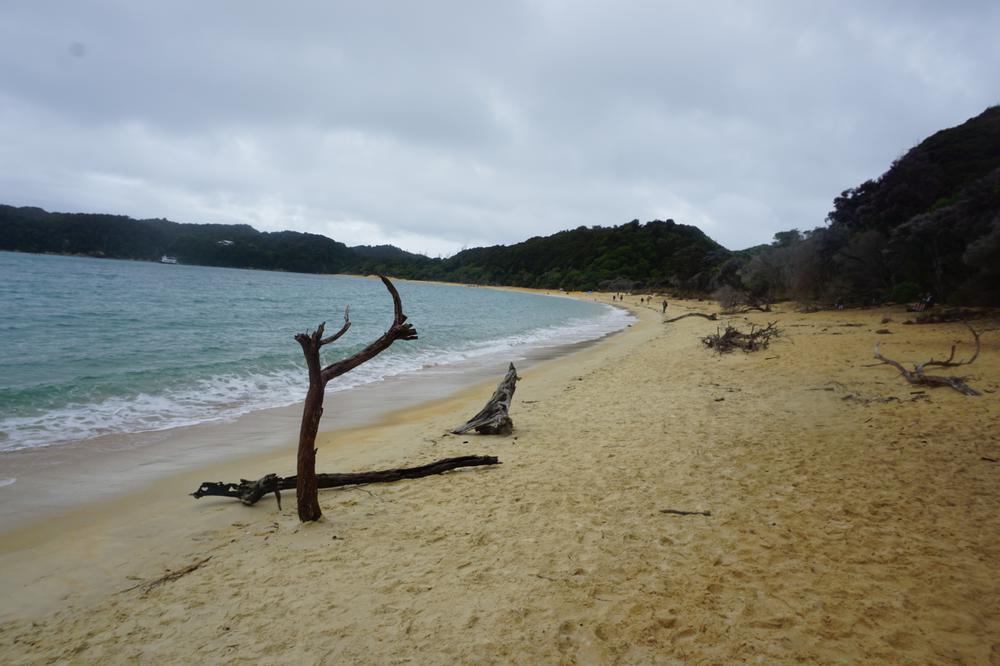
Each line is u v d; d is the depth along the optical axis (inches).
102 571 164.1
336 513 205.3
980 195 943.7
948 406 329.1
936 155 1334.9
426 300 2491.4
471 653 118.9
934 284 1042.1
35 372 464.1
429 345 862.5
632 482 229.0
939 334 668.1
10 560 171.5
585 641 121.8
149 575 161.2
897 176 1226.0
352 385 518.9
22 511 210.4
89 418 350.6
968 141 1336.1
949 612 127.5
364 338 892.0
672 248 4813.0
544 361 711.7
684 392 430.0
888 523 177.3
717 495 209.6
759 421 324.8
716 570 151.3
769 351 634.8
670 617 129.3
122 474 257.0
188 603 144.0
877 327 809.5
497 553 167.6
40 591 153.2
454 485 234.4
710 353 669.9
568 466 255.6
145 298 1433.3
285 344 745.0
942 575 143.6
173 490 237.9
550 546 171.0
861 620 125.6
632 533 177.9
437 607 137.9
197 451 297.9
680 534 175.8
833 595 136.0
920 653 113.7
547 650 119.0
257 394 452.4
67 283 1803.6
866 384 410.9
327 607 139.6
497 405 332.8
